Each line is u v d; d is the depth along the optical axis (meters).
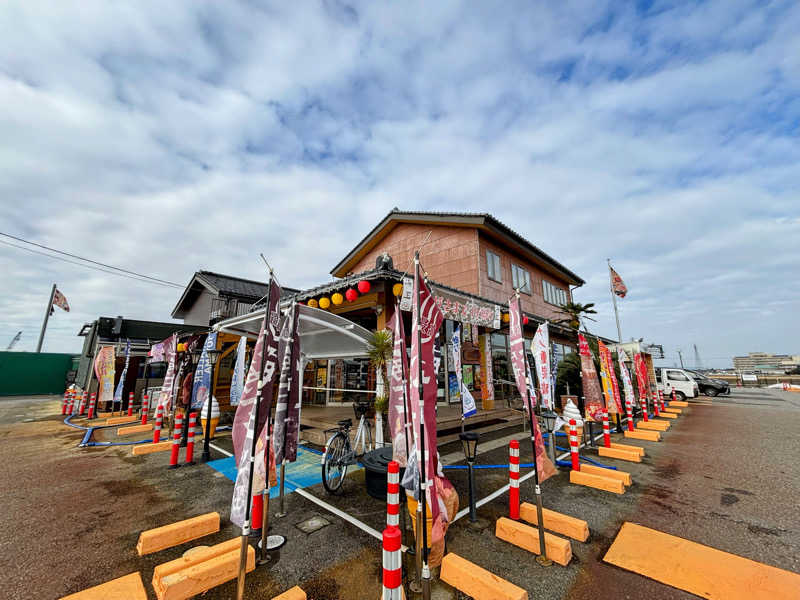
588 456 6.53
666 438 8.13
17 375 20.47
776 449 6.93
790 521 3.75
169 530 3.28
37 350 22.78
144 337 15.06
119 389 11.72
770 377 33.06
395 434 3.07
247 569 2.86
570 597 2.56
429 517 2.77
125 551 3.19
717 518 3.83
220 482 5.04
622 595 2.58
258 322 6.66
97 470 5.63
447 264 12.47
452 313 7.36
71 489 4.76
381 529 3.57
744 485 4.88
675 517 3.87
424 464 2.65
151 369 14.90
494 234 12.56
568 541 3.06
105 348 11.69
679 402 15.04
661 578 2.76
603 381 8.51
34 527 3.65
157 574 2.63
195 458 6.33
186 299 19.25
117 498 4.45
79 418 11.43
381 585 2.69
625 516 3.91
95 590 2.55
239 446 2.77
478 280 11.61
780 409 13.34
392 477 2.19
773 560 3.00
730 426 9.58
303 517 3.83
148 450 6.75
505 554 3.13
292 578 2.78
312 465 5.75
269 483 3.32
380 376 6.26
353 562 3.00
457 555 2.96
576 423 5.29
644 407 10.17
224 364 9.93
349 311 8.41
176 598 2.48
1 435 8.63
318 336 6.27
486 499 4.40
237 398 6.78
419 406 2.66
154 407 12.05
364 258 15.98
